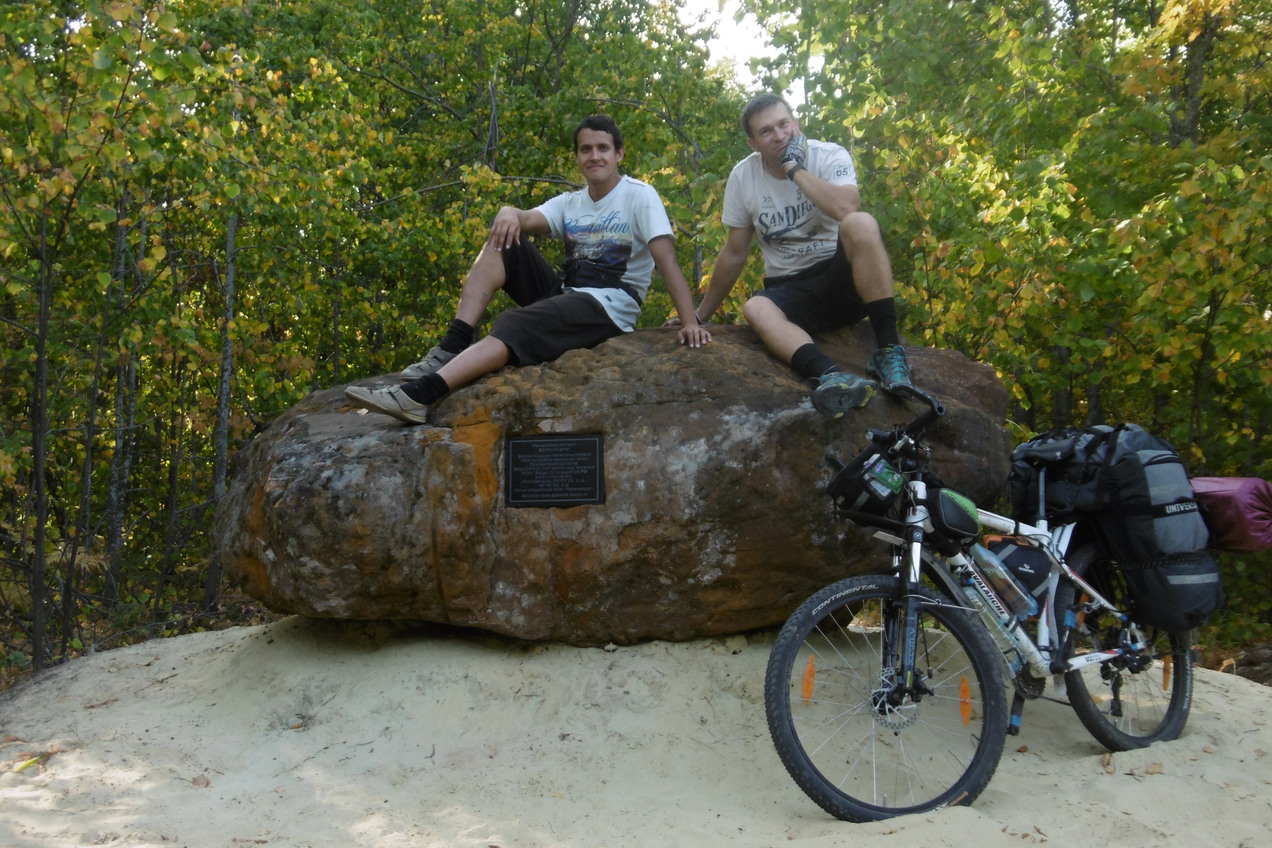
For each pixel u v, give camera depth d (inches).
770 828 119.0
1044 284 303.6
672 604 156.8
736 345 171.3
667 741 140.7
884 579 125.0
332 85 423.8
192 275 381.7
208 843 114.0
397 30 674.2
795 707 141.2
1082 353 333.4
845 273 170.7
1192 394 353.1
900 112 316.2
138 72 235.3
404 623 166.9
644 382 160.2
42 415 239.3
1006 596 135.6
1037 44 332.5
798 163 168.4
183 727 152.0
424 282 575.2
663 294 567.2
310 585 153.0
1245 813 122.9
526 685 152.6
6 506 315.9
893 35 323.6
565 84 695.1
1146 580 143.0
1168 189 337.4
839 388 144.2
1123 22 500.4
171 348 371.6
